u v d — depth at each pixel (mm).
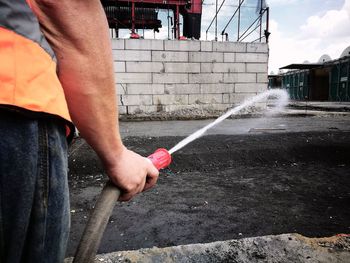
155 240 2324
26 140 441
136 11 11688
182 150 4703
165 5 11414
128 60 8727
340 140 5336
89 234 541
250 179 3834
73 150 4445
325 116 10055
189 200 3145
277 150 4773
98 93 520
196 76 9203
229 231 2471
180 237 2375
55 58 493
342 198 3170
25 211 453
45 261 504
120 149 587
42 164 467
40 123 466
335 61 22125
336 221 2643
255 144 5051
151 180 706
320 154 4742
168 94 9078
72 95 513
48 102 460
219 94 9430
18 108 424
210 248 1419
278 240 1481
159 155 769
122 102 8859
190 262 1318
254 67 9547
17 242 458
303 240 1473
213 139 5434
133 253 1378
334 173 4051
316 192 3357
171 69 9016
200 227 2541
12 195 435
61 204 512
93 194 3275
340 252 1370
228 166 4348
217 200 3141
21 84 433
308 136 5684
